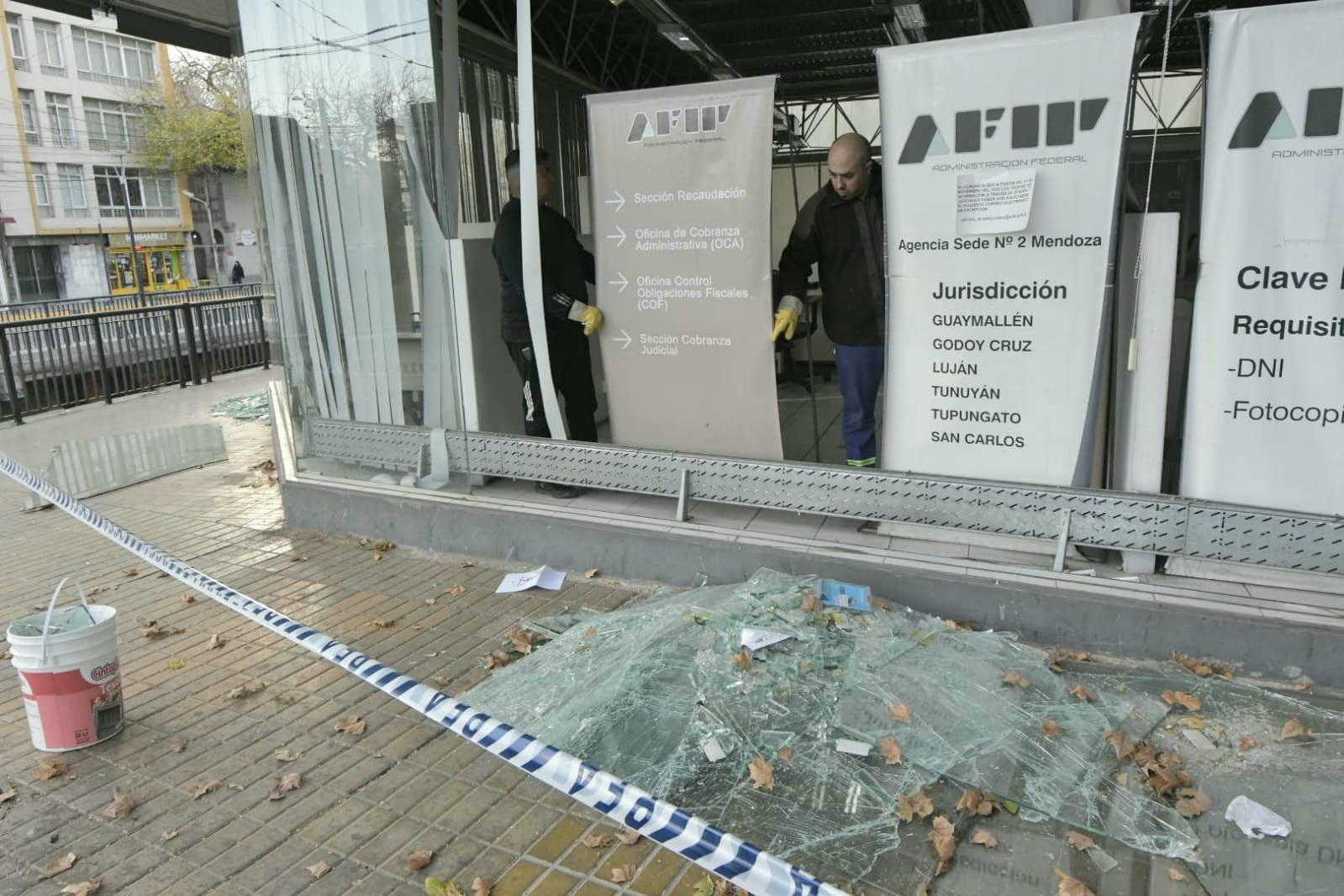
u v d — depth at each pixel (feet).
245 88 18.29
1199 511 11.89
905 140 12.70
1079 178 11.93
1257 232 11.18
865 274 14.88
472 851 9.04
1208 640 11.55
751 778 9.81
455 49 16.58
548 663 12.39
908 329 13.38
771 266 14.32
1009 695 10.96
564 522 15.72
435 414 18.07
